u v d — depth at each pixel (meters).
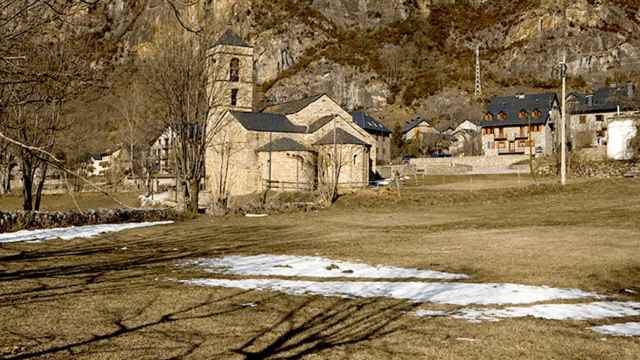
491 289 11.41
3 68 5.79
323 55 172.50
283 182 57.38
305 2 189.50
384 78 165.25
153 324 8.88
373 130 100.38
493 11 189.12
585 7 162.38
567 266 13.52
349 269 14.15
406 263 14.88
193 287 12.03
